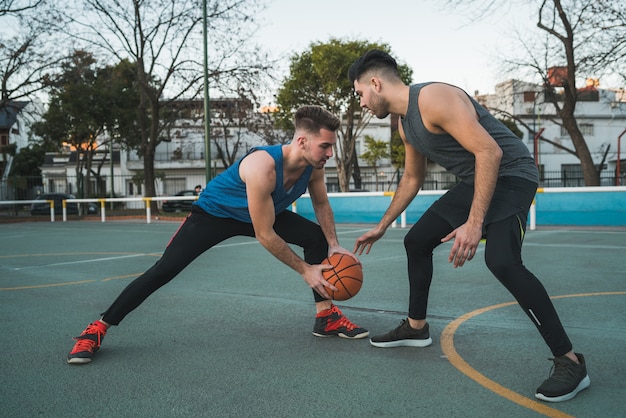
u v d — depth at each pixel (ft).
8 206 93.91
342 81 93.20
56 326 12.38
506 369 8.76
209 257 25.20
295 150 9.23
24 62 77.97
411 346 10.18
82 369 9.18
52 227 58.03
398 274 19.17
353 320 12.47
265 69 75.66
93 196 123.75
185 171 161.68
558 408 7.12
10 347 10.62
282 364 9.30
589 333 10.81
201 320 12.72
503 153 8.36
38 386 8.36
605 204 39.17
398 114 8.87
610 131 162.61
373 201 48.44
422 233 9.59
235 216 9.99
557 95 82.58
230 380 8.52
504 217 8.00
